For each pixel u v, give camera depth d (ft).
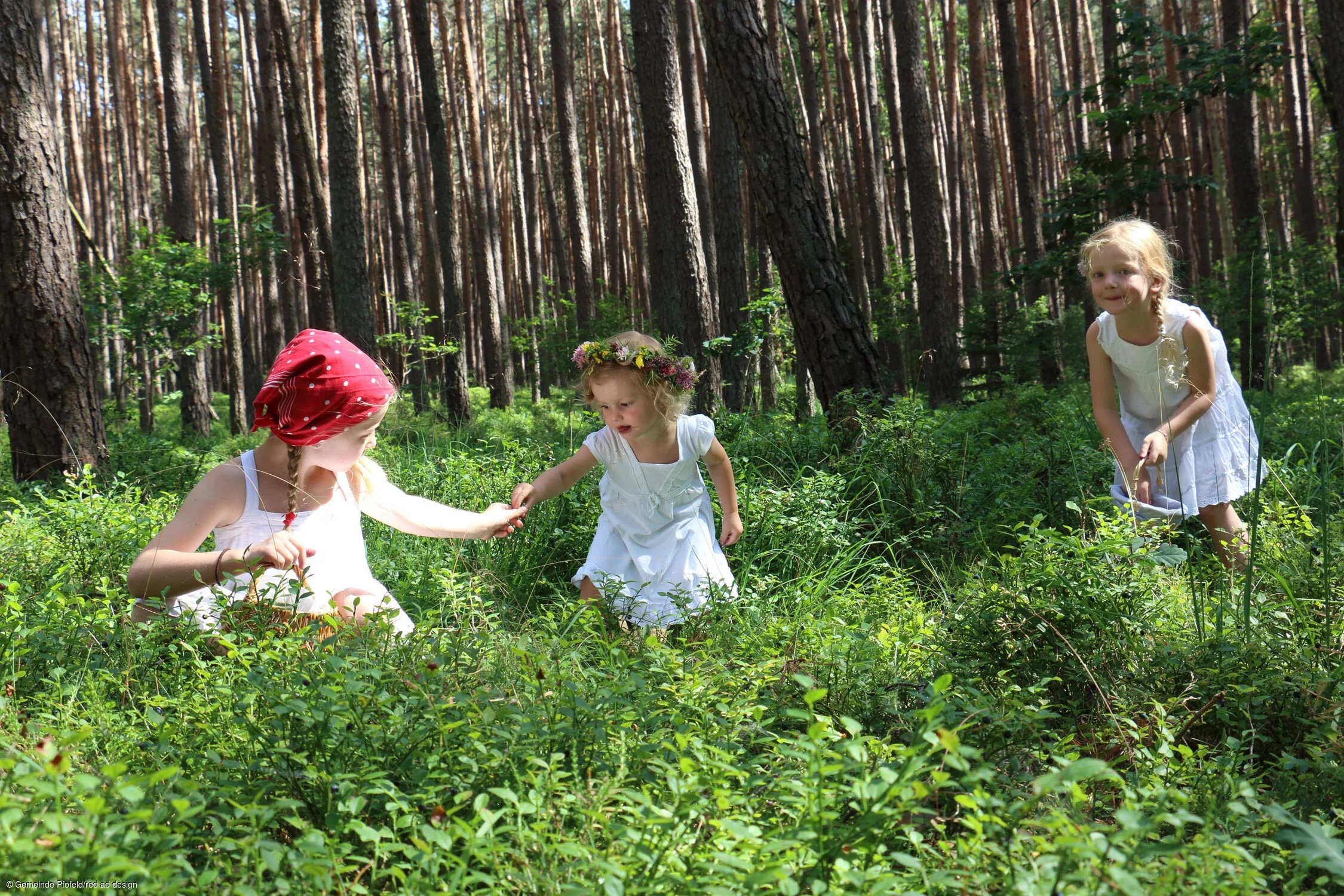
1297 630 9.55
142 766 6.70
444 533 12.30
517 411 77.30
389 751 6.56
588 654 9.82
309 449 10.29
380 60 90.74
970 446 21.67
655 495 13.80
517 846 5.57
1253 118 53.88
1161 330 13.74
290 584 9.32
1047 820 5.37
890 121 81.00
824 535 16.39
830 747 6.63
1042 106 113.19
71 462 23.66
